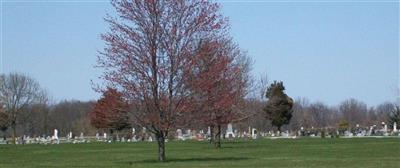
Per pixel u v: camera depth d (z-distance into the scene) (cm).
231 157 3812
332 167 2767
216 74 3391
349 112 16238
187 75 3316
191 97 3338
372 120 15500
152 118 3322
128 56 3281
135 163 3294
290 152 4469
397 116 10606
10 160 4078
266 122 11700
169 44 3303
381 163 3012
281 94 10738
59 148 6550
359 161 3194
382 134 9675
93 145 7356
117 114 3347
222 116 4388
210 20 3394
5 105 10662
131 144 7488
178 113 3338
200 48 3353
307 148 5162
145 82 3297
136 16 3294
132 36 3284
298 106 15312
